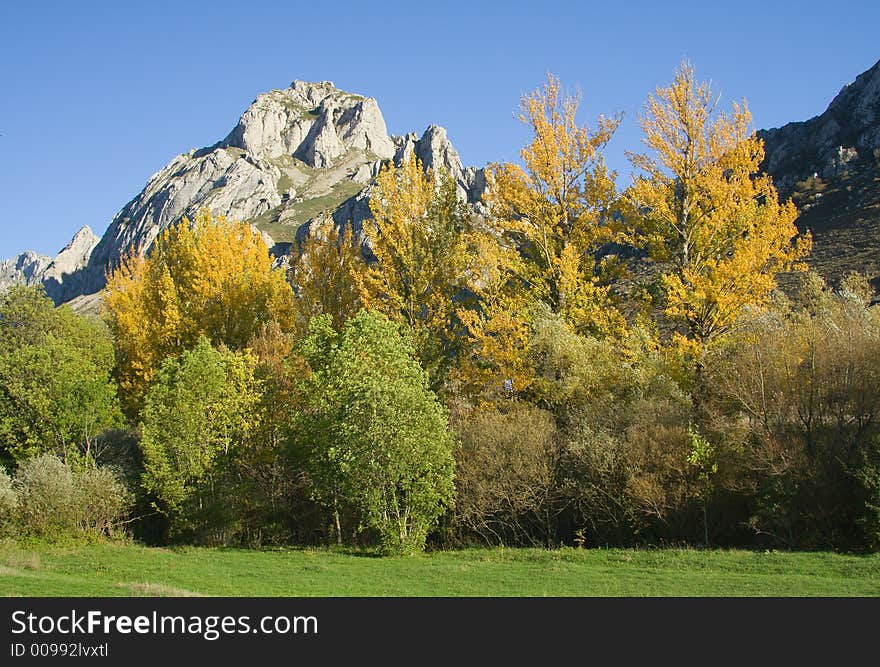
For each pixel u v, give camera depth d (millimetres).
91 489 28547
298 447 28953
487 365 29031
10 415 33562
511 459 25156
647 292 29438
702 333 26781
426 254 31375
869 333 23266
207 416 29281
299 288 35875
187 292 40375
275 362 32656
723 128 28047
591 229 31156
